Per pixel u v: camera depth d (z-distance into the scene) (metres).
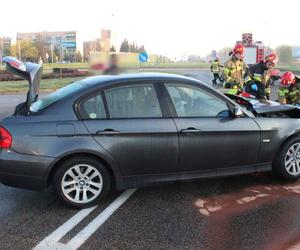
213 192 5.21
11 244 3.88
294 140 5.48
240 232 4.10
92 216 4.52
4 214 4.58
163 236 4.03
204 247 3.80
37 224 4.32
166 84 4.92
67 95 4.72
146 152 4.73
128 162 4.71
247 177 5.78
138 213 4.59
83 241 3.94
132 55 12.04
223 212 4.60
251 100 6.12
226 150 5.05
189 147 4.87
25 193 5.24
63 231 4.15
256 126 5.18
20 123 4.55
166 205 4.81
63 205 4.82
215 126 4.95
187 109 4.95
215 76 26.52
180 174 4.93
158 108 4.83
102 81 4.85
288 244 3.86
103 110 4.69
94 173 4.70
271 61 8.19
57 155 4.50
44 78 31.53
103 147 4.59
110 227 4.24
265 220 4.38
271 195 5.09
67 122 4.56
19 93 20.86
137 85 4.82
